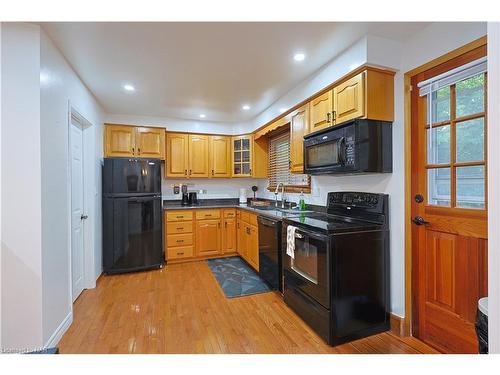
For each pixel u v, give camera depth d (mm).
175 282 3107
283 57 2211
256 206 3934
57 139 2004
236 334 2014
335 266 1873
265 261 2967
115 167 3387
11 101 1691
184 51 2113
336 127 2143
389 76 2023
